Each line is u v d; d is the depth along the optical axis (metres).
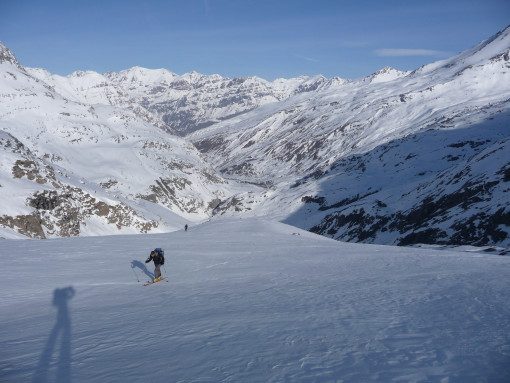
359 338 8.70
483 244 81.50
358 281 16.03
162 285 16.67
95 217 95.00
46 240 34.16
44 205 77.12
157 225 115.69
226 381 6.59
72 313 12.29
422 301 12.08
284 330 9.45
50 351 8.59
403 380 6.46
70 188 93.31
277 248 29.89
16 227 67.38
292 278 17.22
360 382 6.40
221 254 26.34
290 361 7.44
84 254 25.88
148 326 10.29
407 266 19.89
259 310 11.55
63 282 17.50
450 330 9.05
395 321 9.98
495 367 6.88
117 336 9.52
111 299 14.30
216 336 9.14
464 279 15.52
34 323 11.23
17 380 6.93
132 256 25.23
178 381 6.66
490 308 10.88
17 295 15.20
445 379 6.47
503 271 17.48
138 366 7.44
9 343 9.30
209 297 13.77
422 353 7.68
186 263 22.58
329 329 9.45
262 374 6.86
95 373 7.18
